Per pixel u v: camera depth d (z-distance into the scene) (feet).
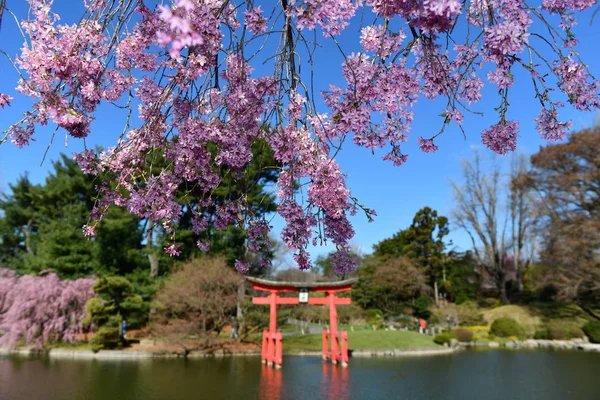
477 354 56.29
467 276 106.11
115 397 27.76
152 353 48.42
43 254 66.64
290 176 8.44
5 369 38.32
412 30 7.19
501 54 7.08
